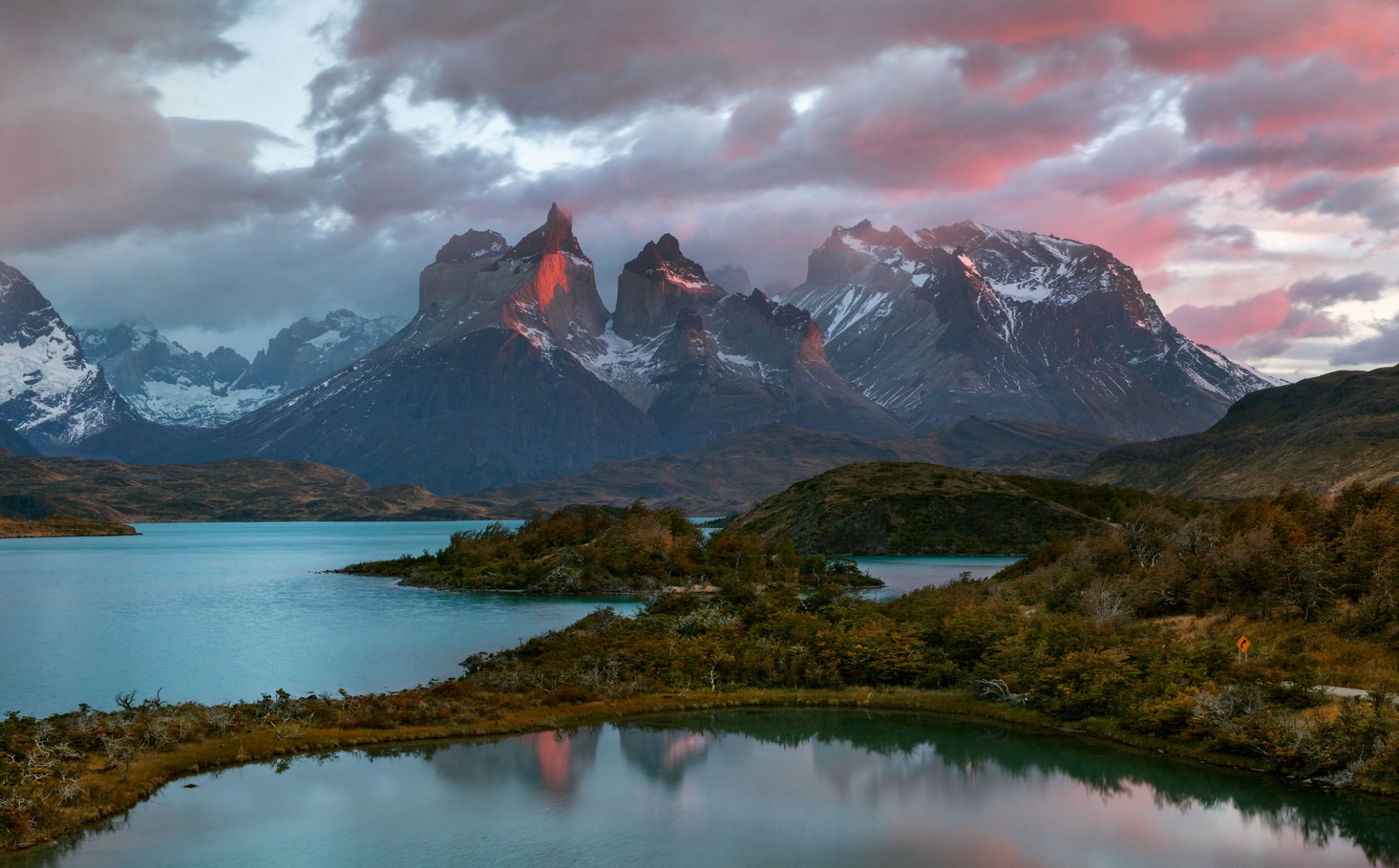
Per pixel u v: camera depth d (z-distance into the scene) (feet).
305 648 421.59
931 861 183.11
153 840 187.21
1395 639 284.61
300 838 189.78
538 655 349.61
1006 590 428.56
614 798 214.90
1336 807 206.69
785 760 243.60
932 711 289.12
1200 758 238.07
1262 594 335.47
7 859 176.86
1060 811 208.33
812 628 343.87
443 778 226.58
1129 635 310.04
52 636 468.34
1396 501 419.74
